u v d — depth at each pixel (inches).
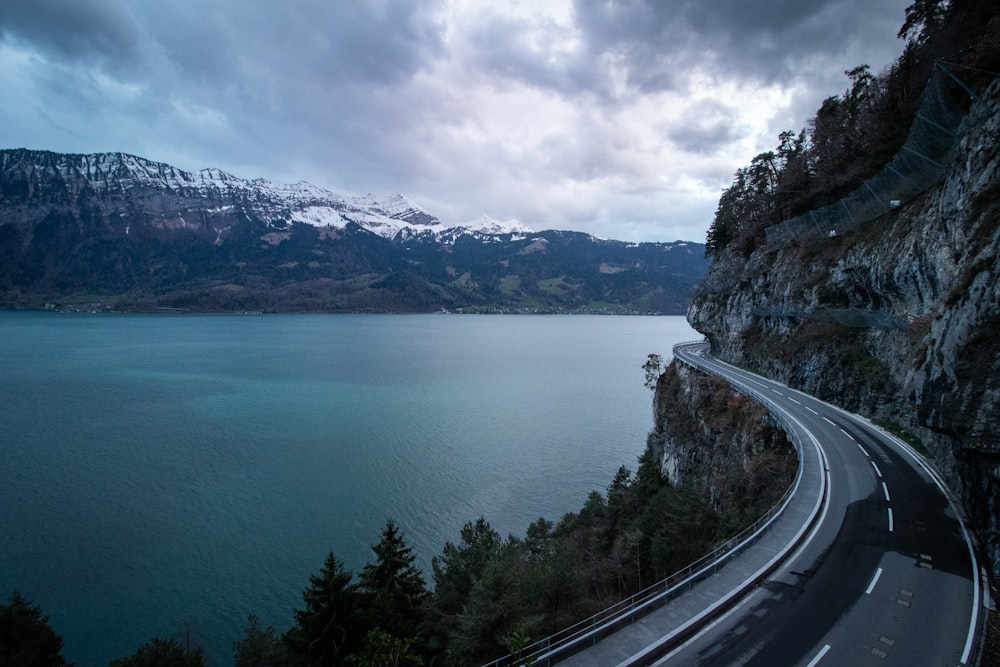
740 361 2854.3
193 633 1572.3
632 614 788.6
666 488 2001.7
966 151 1309.1
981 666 650.8
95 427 3440.0
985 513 901.2
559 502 2485.2
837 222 2253.9
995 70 1352.1
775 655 694.5
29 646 1197.7
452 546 1656.0
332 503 2395.4
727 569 908.0
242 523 2194.9
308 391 4793.3
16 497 2359.7
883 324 1808.6
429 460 2960.1
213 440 3223.4
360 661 994.1
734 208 3597.4
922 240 1546.5
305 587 1791.3
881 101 2268.7
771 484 1485.0
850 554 938.7
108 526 2135.8
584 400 4633.4
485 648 1110.4
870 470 1318.9
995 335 815.1
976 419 821.2
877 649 692.7
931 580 842.8
